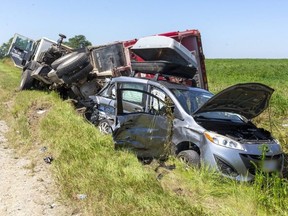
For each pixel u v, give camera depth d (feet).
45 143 25.16
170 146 21.91
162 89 23.84
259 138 21.31
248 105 22.12
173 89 23.88
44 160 21.91
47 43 52.21
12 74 95.86
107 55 43.75
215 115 23.54
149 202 15.16
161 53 27.89
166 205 14.93
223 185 18.39
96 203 15.48
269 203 16.03
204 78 43.09
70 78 38.17
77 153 21.31
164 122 21.98
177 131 21.76
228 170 19.08
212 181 18.44
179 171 20.10
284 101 41.09
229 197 17.04
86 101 35.55
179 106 22.31
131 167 19.52
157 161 21.80
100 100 30.19
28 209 15.75
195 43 41.96
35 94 45.29
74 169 18.85
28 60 56.39
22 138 26.91
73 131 25.88
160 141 21.89
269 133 22.02
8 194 17.39
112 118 27.96
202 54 42.39
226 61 213.66
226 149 19.15
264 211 15.75
